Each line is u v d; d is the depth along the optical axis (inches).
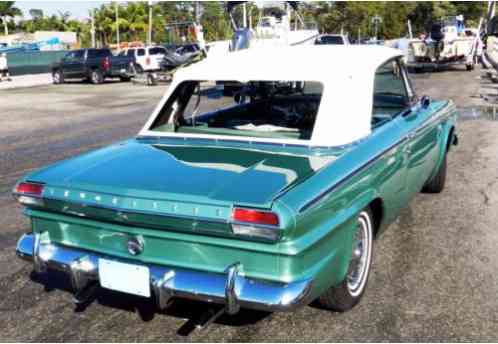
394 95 180.1
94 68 1047.6
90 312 145.4
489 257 173.6
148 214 115.6
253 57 174.4
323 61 160.7
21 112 606.2
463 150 327.9
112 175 128.8
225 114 182.1
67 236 132.6
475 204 226.4
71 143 396.8
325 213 119.4
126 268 123.4
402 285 155.6
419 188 198.8
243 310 143.6
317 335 131.0
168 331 134.8
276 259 111.3
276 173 124.5
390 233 196.2
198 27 778.8
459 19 1164.5
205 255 116.5
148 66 1044.5
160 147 151.4
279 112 169.5
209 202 111.2
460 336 129.3
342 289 134.4
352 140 145.3
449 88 651.5
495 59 1009.5
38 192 129.5
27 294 156.9
